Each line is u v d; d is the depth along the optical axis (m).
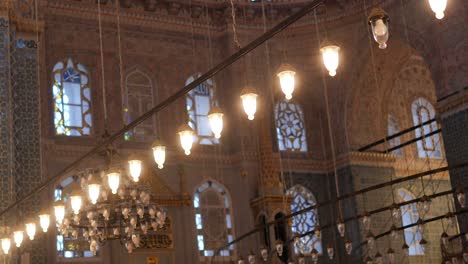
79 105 20.30
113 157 13.37
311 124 23.45
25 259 16.70
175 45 22.05
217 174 21.48
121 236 14.70
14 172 16.94
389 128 24.62
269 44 22.97
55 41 20.34
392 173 23.62
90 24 20.97
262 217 20.94
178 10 22.19
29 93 17.94
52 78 20.03
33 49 18.28
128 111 20.92
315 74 23.53
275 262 20.22
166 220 20.39
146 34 21.72
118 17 19.70
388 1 21.55
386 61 22.97
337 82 23.23
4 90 17.19
